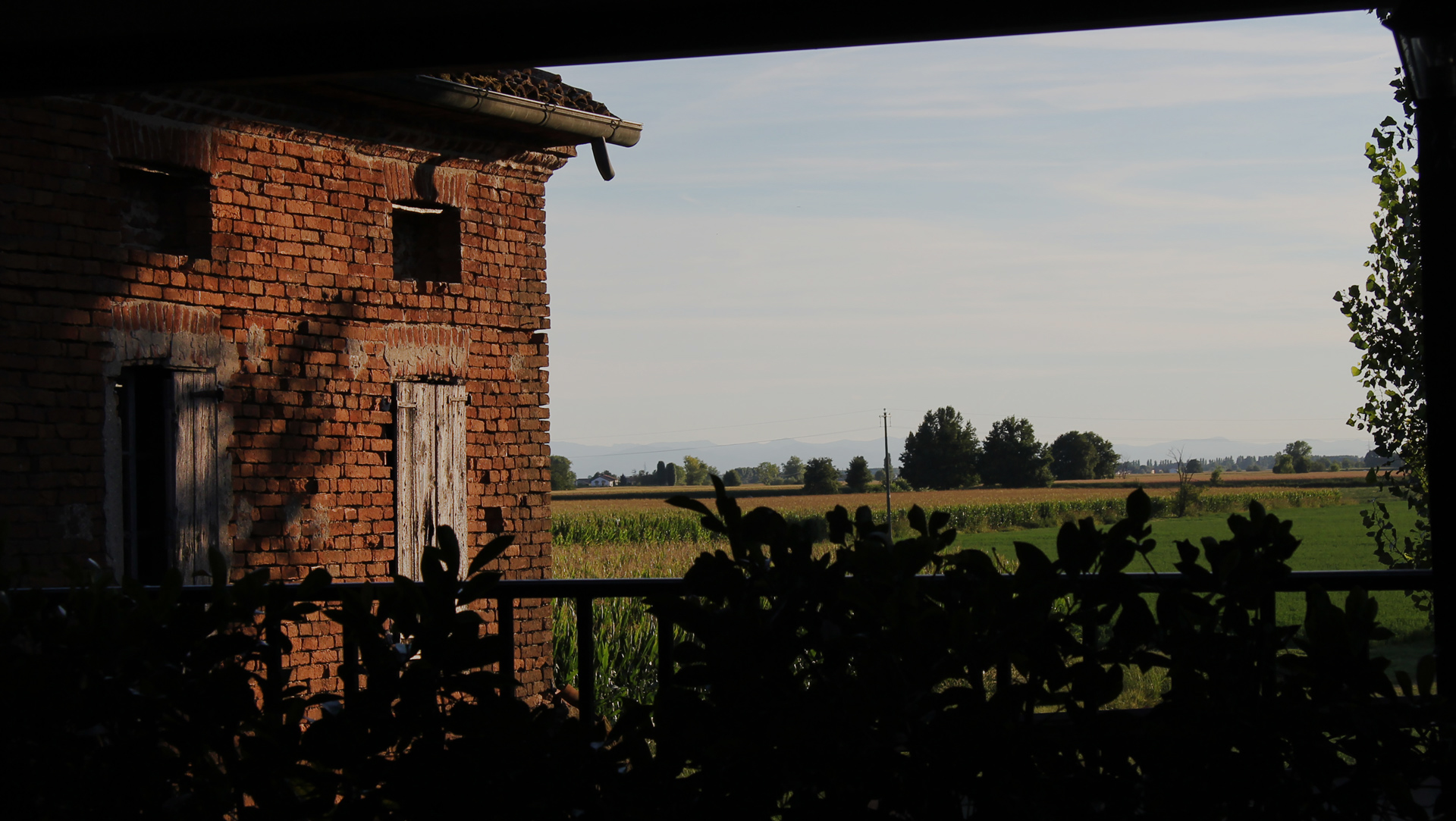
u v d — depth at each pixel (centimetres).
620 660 1256
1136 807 240
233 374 805
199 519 782
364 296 876
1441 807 238
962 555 255
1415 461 732
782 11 299
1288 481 11150
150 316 762
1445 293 270
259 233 820
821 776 239
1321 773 241
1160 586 257
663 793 250
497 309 963
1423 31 269
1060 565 246
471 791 257
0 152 697
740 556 256
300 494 838
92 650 267
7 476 695
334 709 267
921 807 236
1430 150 272
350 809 262
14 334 701
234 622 276
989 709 233
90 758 269
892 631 236
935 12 293
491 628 945
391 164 896
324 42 317
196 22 313
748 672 247
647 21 304
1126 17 286
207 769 269
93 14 310
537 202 998
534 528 986
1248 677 246
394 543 890
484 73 910
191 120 782
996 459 11231
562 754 255
